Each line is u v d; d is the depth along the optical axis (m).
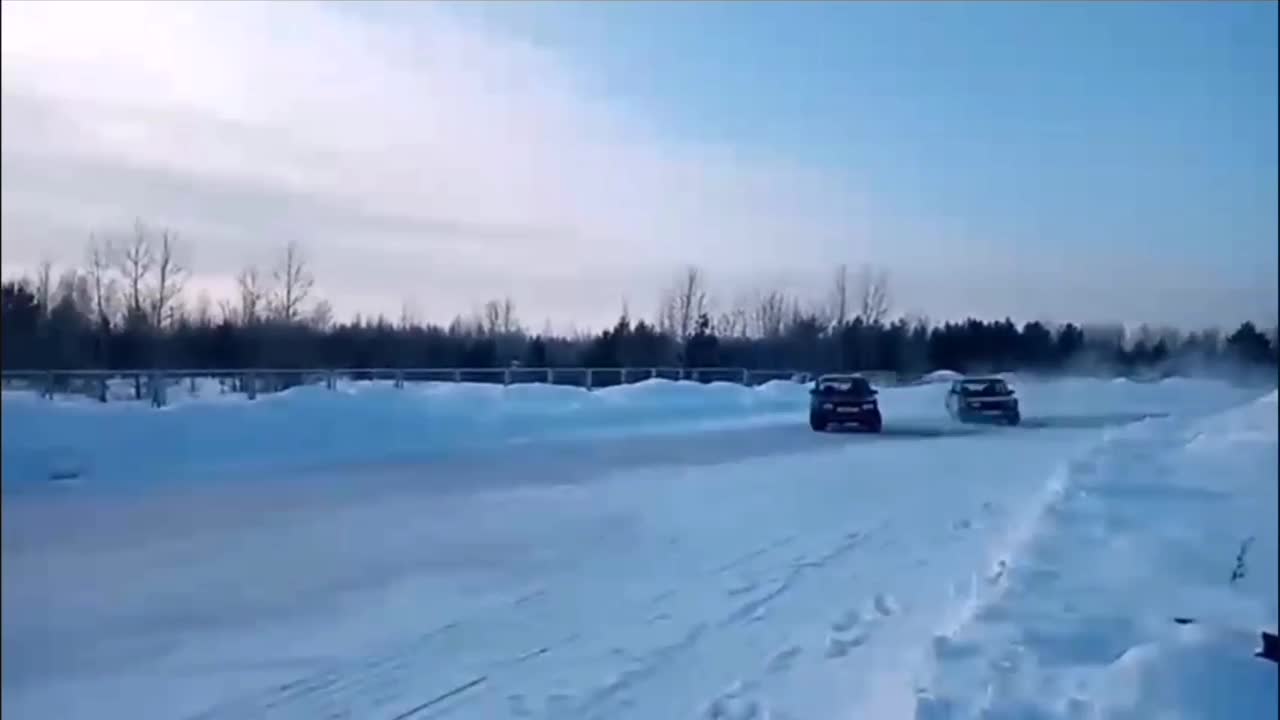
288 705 6.70
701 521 14.06
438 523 13.44
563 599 9.58
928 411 45.28
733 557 11.62
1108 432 30.52
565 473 19.50
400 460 21.22
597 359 57.88
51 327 19.81
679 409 36.84
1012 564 10.46
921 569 11.02
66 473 16.30
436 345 47.25
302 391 25.44
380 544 11.88
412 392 29.27
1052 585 9.55
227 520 13.02
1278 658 6.86
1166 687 6.40
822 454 24.31
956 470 20.81
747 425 35.53
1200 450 20.59
